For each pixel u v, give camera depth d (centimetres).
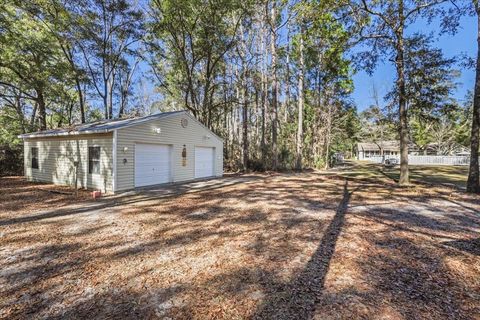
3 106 1853
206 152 1389
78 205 696
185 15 1630
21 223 522
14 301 254
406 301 253
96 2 1561
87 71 1759
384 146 4534
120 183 918
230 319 227
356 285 283
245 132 1912
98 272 314
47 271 317
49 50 1428
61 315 233
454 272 315
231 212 620
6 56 1352
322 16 1027
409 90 1084
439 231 477
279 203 727
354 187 1052
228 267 328
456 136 3067
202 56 1839
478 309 241
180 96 2116
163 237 441
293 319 225
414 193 904
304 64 2112
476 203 736
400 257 359
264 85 2062
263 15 1900
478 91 908
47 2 1352
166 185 1099
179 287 280
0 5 1192
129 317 230
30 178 1253
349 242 417
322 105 2488
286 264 336
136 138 977
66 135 1049
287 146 2273
